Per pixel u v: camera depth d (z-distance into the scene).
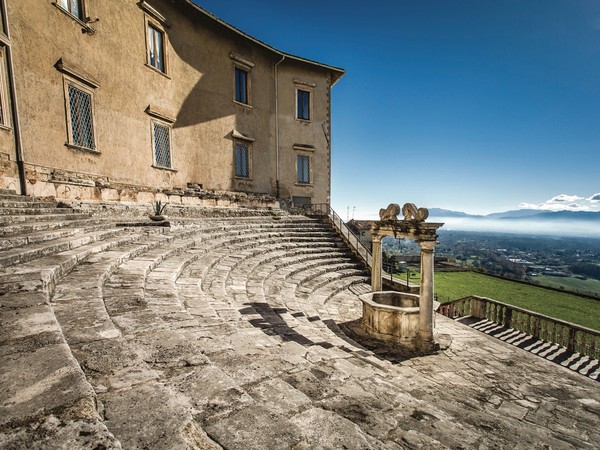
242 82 18.64
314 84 21.34
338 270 12.95
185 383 1.76
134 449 1.15
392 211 7.76
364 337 7.27
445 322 9.23
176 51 14.95
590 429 4.48
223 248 9.73
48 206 8.16
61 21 9.66
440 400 3.60
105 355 1.85
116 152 11.88
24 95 8.48
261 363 2.82
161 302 3.54
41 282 2.83
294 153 20.95
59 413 1.21
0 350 1.65
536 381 5.92
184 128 15.49
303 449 1.39
